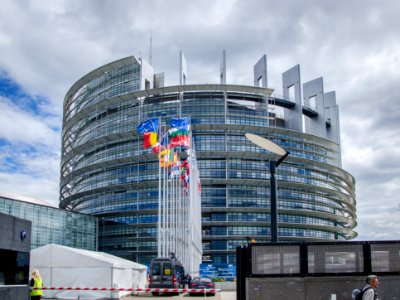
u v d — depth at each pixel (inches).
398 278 629.3
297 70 5743.1
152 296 1729.8
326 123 6545.3
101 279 1567.4
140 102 5275.6
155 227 4896.7
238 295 656.4
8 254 851.4
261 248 635.5
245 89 5251.0
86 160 5546.3
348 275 630.5
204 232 5073.8
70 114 6097.4
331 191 5639.8
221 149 5157.5
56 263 1585.9
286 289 625.9
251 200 5128.0
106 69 5570.9
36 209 3902.6
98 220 4879.4
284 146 5374.0
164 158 2383.1
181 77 5324.8
